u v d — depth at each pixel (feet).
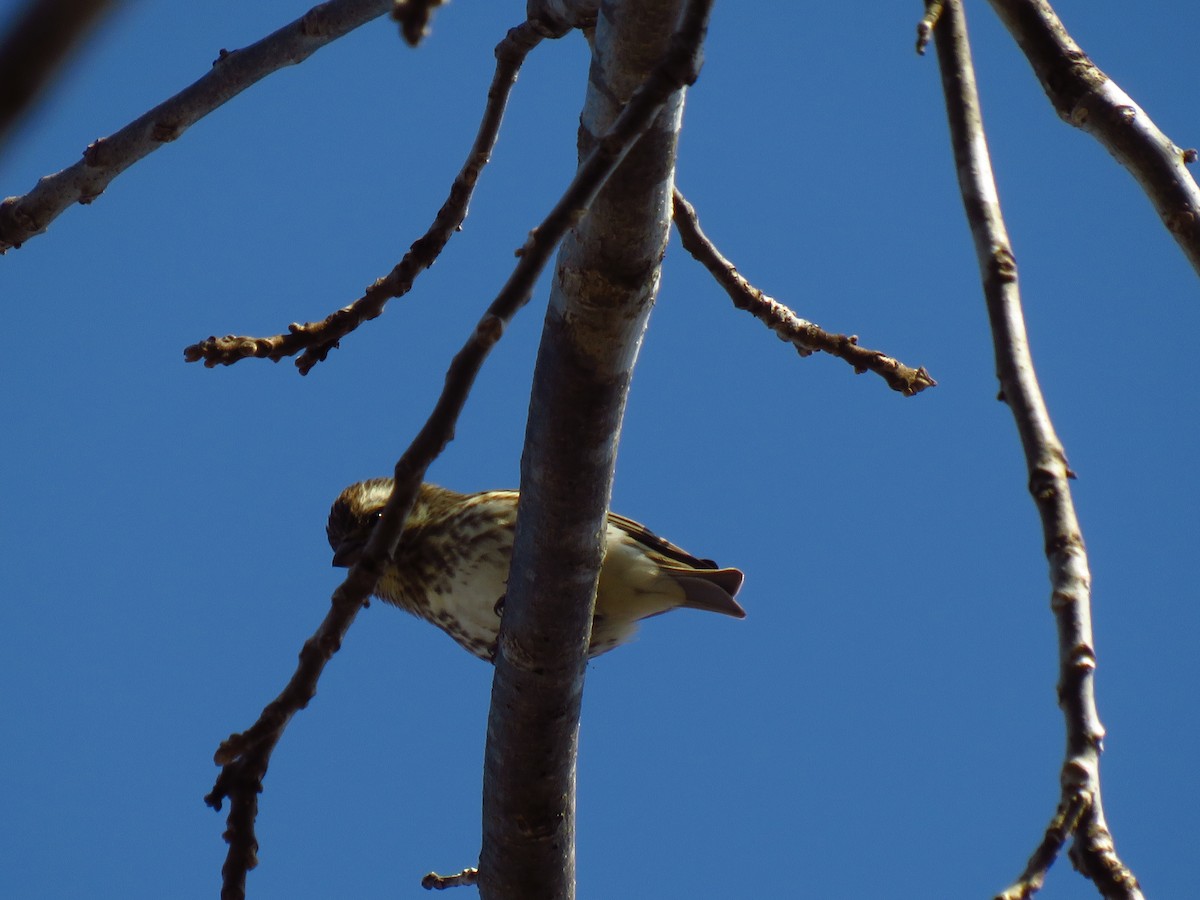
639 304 27.30
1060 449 20.88
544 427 28.58
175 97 31.55
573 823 32.19
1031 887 16.52
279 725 17.75
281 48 30.73
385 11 29.50
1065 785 17.30
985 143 24.47
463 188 33.30
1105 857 16.71
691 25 17.87
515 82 32.35
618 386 28.27
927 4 20.20
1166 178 24.20
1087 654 18.44
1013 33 26.04
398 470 17.43
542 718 30.68
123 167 31.99
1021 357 21.98
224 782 17.84
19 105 9.48
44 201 32.32
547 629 29.96
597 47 25.07
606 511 29.71
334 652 17.81
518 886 31.94
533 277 17.42
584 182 17.53
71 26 9.52
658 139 25.25
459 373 17.33
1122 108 24.84
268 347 33.32
